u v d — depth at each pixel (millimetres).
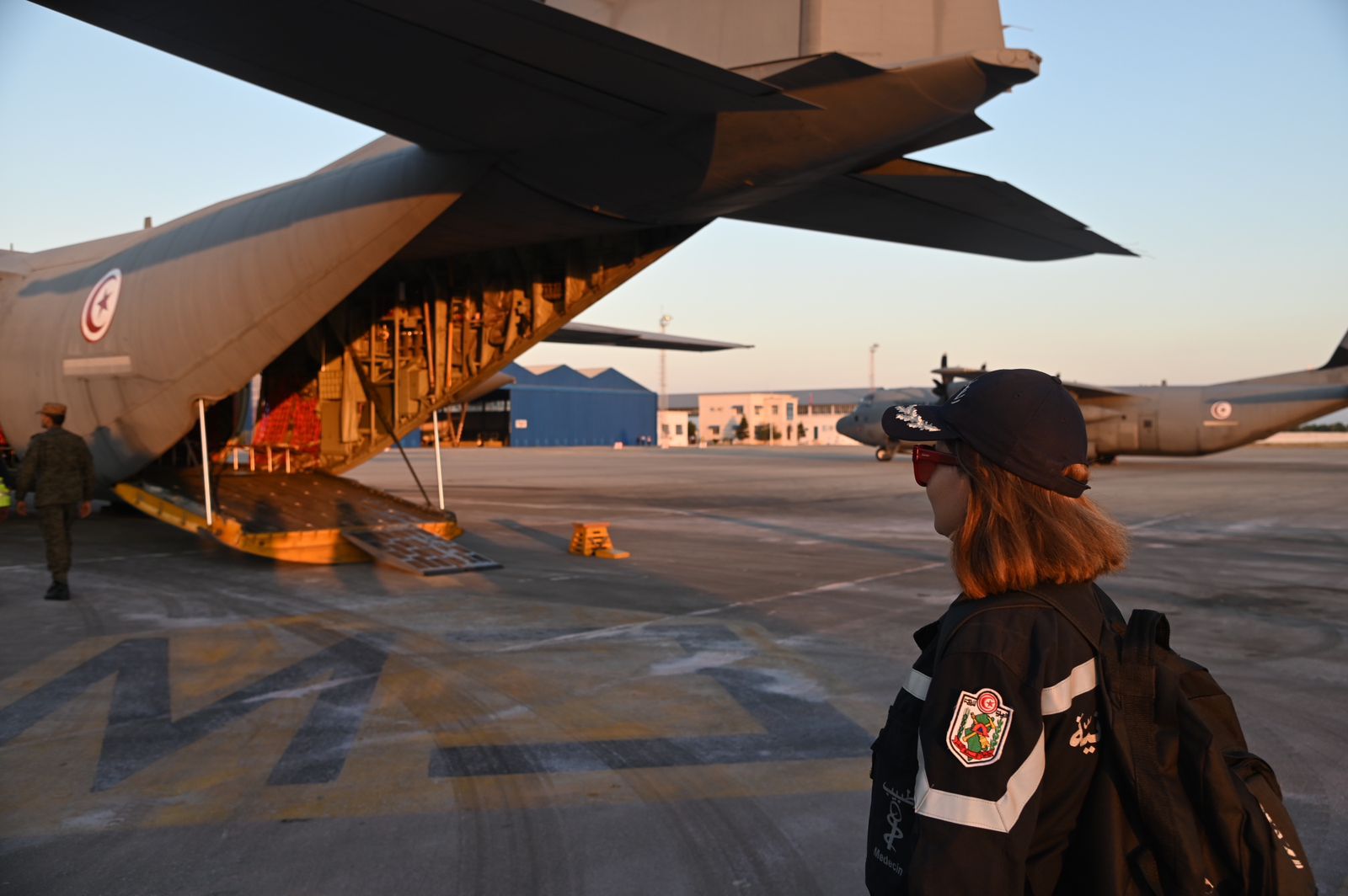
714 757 4406
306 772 4211
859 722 4926
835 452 55281
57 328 11969
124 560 10430
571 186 9047
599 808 3820
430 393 12328
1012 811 1093
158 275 10711
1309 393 27328
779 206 9602
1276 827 1138
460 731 4773
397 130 7961
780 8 7246
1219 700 1233
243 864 3326
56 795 3951
